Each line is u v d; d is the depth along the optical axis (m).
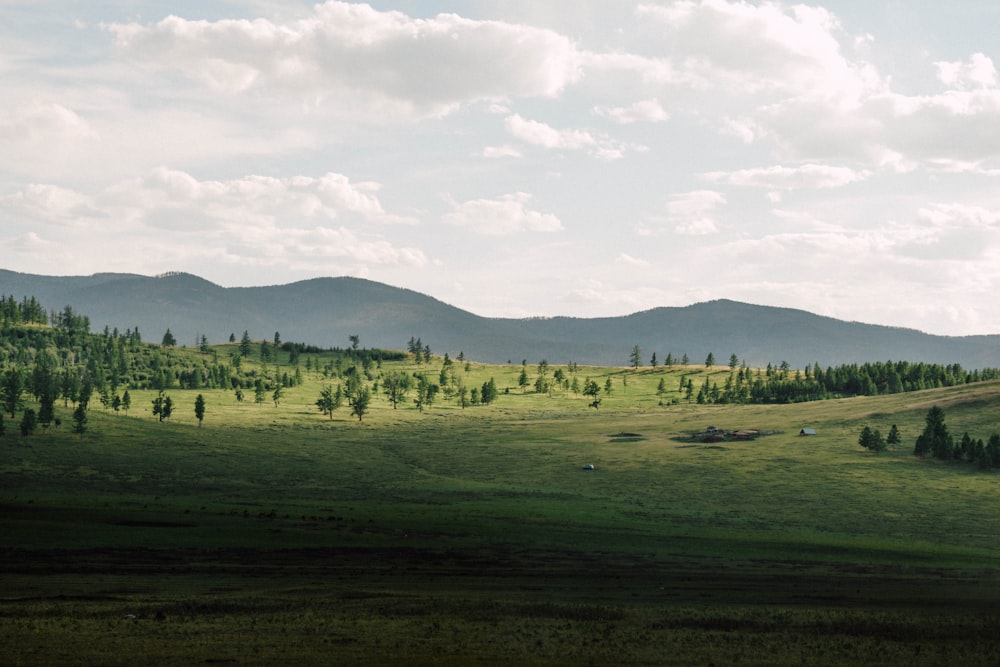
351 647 31.69
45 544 60.94
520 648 32.75
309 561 58.84
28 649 29.45
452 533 78.38
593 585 52.78
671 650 33.62
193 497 114.56
